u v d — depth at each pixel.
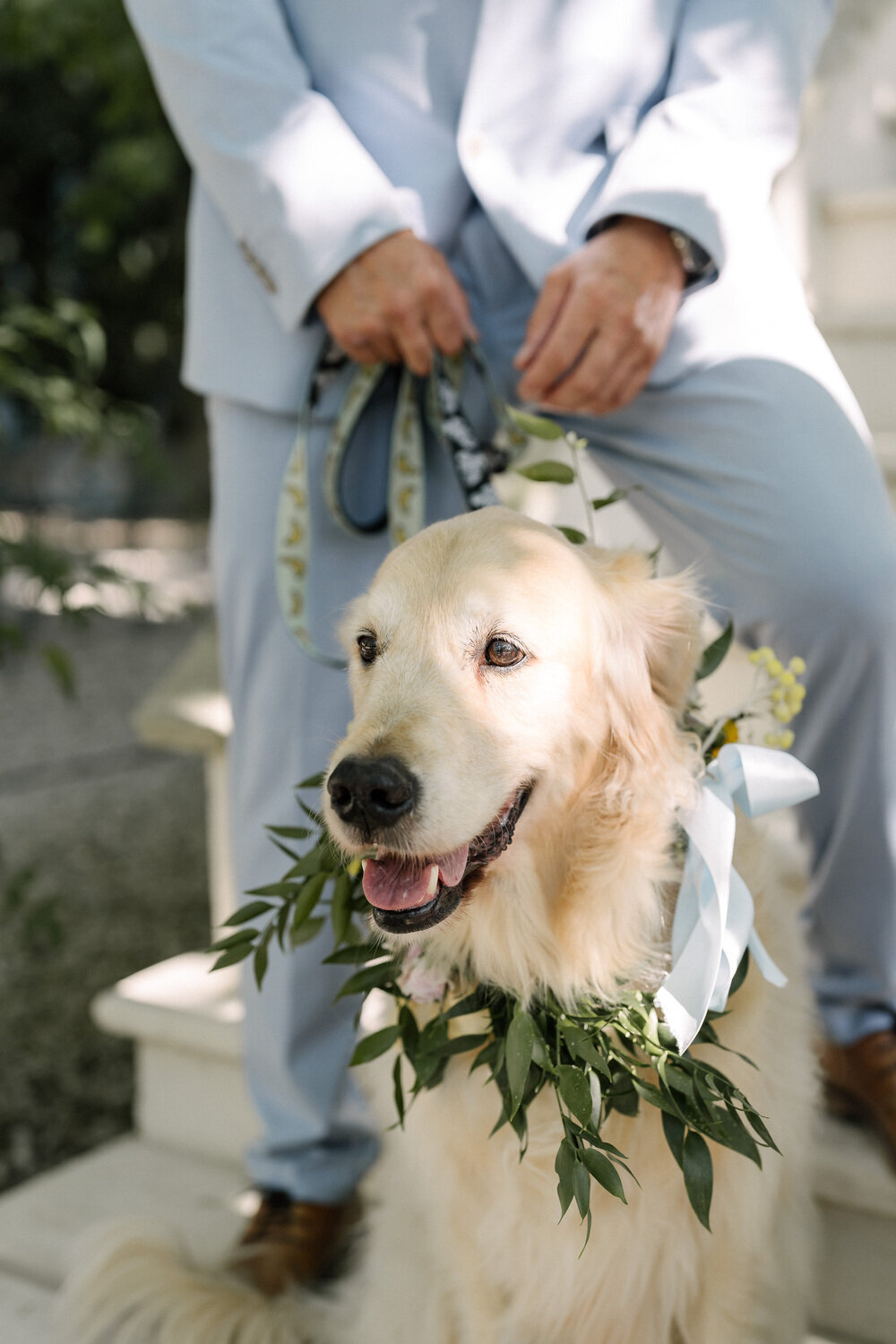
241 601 2.12
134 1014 2.67
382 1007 2.13
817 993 2.18
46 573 3.16
